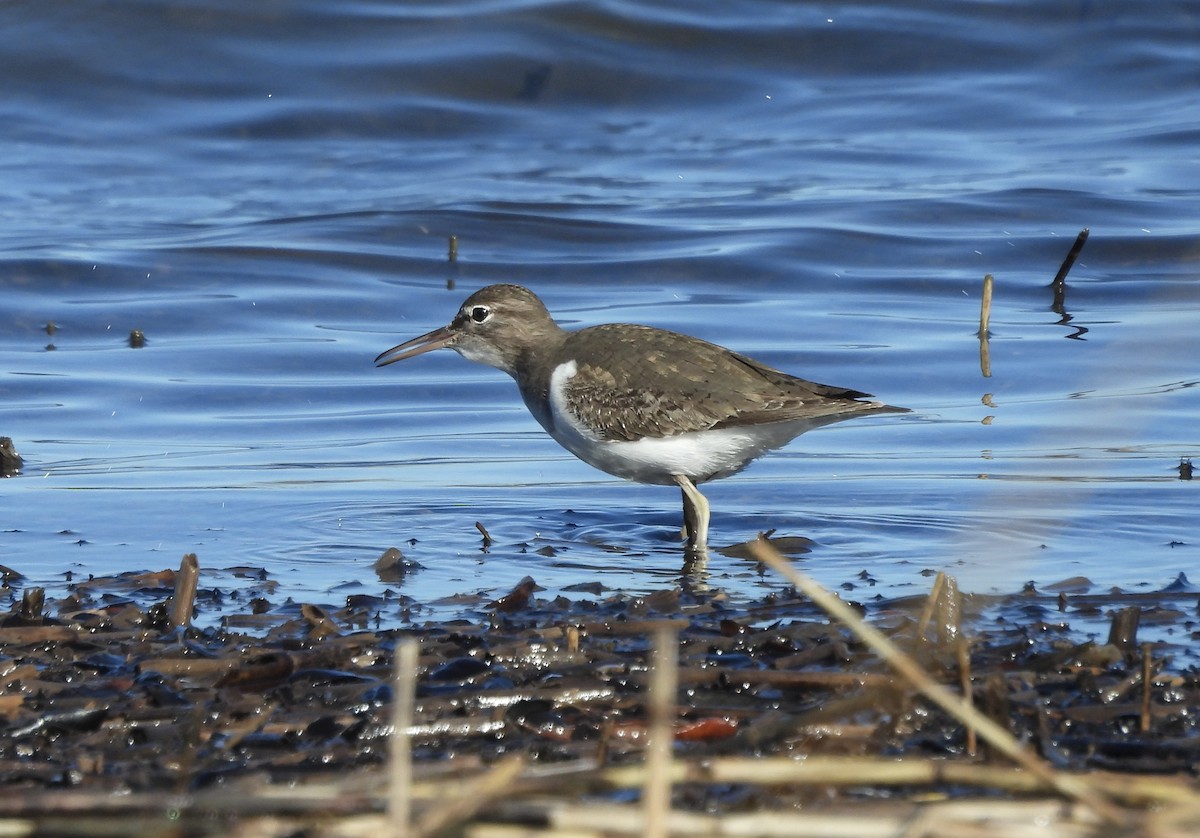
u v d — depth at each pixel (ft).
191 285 69.10
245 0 96.94
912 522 42.83
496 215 77.87
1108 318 64.18
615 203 80.59
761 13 99.81
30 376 58.08
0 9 94.68
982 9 99.76
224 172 86.99
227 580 37.24
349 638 30.63
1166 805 20.18
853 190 81.76
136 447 51.24
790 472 48.60
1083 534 40.50
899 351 60.44
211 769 23.61
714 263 71.56
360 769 23.68
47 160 86.89
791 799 22.00
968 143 89.40
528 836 18.39
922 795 22.34
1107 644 29.63
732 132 91.66
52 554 39.60
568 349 45.73
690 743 24.97
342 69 94.68
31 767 23.68
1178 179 81.66
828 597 21.67
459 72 94.68
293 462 49.90
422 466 49.93
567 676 27.94
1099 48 97.71
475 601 35.22
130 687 27.81
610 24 97.91
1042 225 75.92
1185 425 50.65
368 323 66.03
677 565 39.50
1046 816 18.81
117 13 95.35
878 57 97.40
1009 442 50.42
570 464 50.75
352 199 82.07
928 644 28.86
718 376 43.16
